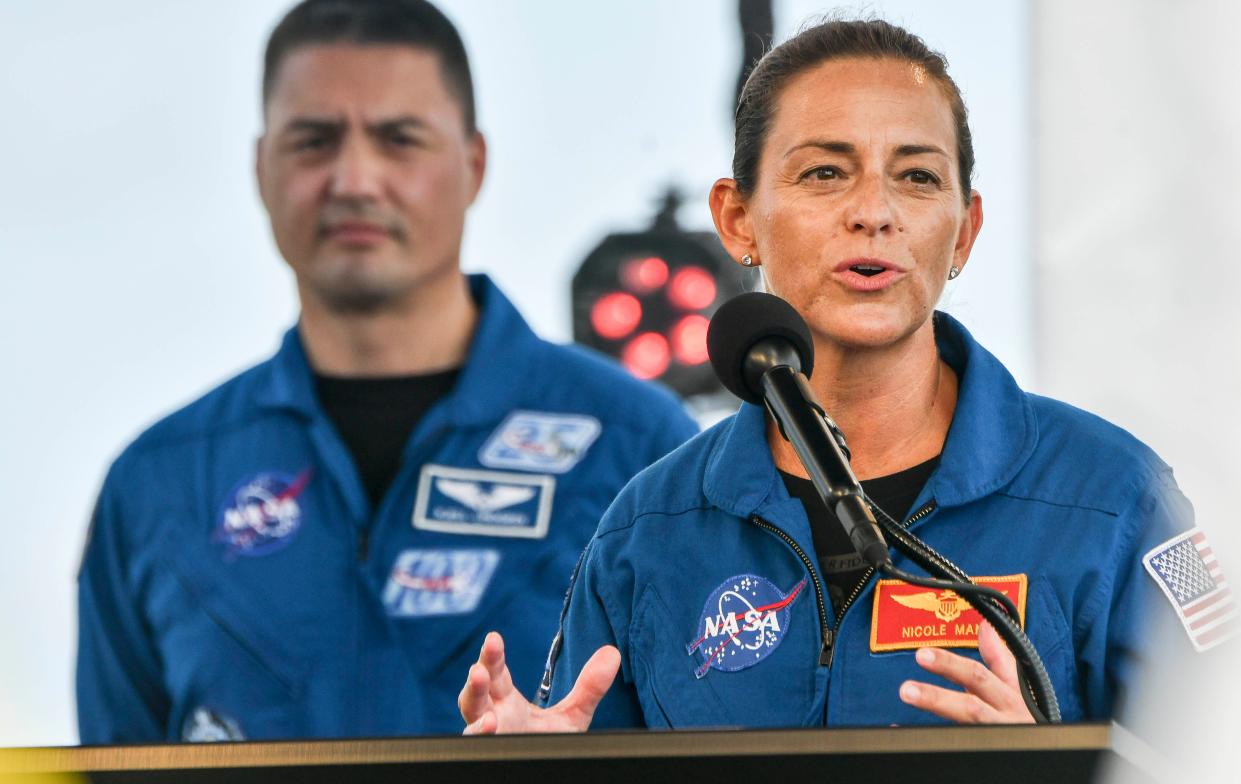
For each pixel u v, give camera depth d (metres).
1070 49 9.69
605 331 10.59
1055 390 9.56
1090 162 9.64
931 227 7.15
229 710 10.09
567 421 10.45
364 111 10.59
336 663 10.11
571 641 7.53
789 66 7.48
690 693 7.09
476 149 10.62
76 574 10.35
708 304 10.59
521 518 10.29
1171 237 9.55
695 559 7.35
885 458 7.40
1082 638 6.87
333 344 10.57
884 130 7.21
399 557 10.23
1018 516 7.08
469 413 10.40
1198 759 6.81
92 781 4.74
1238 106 9.55
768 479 7.32
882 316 7.06
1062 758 4.56
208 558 10.31
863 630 6.98
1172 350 9.52
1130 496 7.07
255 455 10.44
